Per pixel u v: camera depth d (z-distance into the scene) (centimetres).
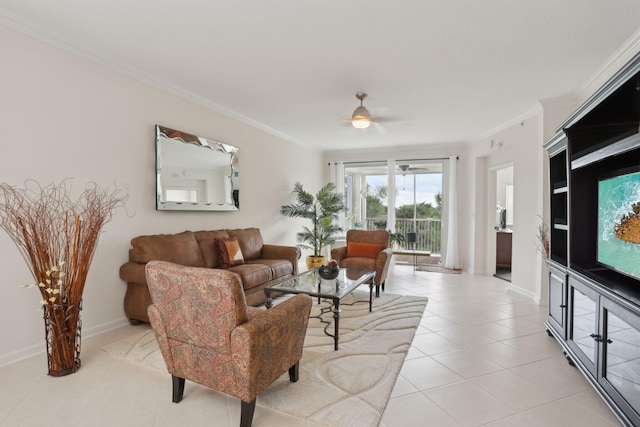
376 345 267
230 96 378
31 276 242
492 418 177
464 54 271
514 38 245
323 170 726
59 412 178
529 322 328
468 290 460
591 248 239
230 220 445
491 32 238
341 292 275
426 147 655
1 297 227
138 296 297
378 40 251
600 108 200
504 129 488
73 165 265
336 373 221
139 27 237
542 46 257
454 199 627
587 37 243
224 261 361
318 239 585
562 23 225
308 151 657
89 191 276
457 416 178
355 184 776
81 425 168
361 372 223
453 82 331
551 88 345
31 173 239
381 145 653
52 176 252
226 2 206
